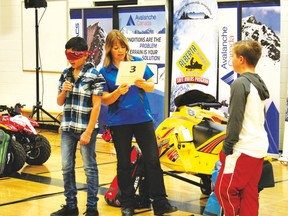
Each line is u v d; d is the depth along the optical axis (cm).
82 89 545
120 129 548
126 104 545
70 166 568
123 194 561
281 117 975
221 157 442
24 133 828
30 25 1314
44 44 1287
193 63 970
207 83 958
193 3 963
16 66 1354
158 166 556
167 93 1020
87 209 568
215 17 942
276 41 895
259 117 432
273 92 902
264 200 652
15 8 1338
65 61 1256
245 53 440
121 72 517
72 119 549
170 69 1020
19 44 1341
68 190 572
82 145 550
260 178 470
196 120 605
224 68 944
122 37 548
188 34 973
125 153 551
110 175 781
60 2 1247
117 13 1068
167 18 1012
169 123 623
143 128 551
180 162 603
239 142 431
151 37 1026
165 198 559
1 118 805
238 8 927
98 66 1095
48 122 1246
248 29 920
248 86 427
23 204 629
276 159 903
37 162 852
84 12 1113
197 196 666
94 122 543
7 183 735
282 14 971
